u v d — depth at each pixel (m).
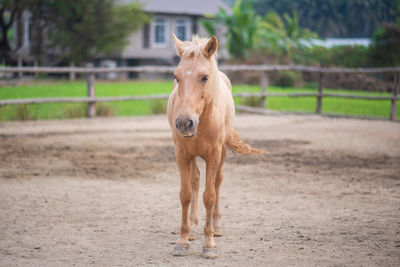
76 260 3.56
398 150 8.54
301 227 4.41
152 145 8.89
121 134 10.12
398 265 3.48
